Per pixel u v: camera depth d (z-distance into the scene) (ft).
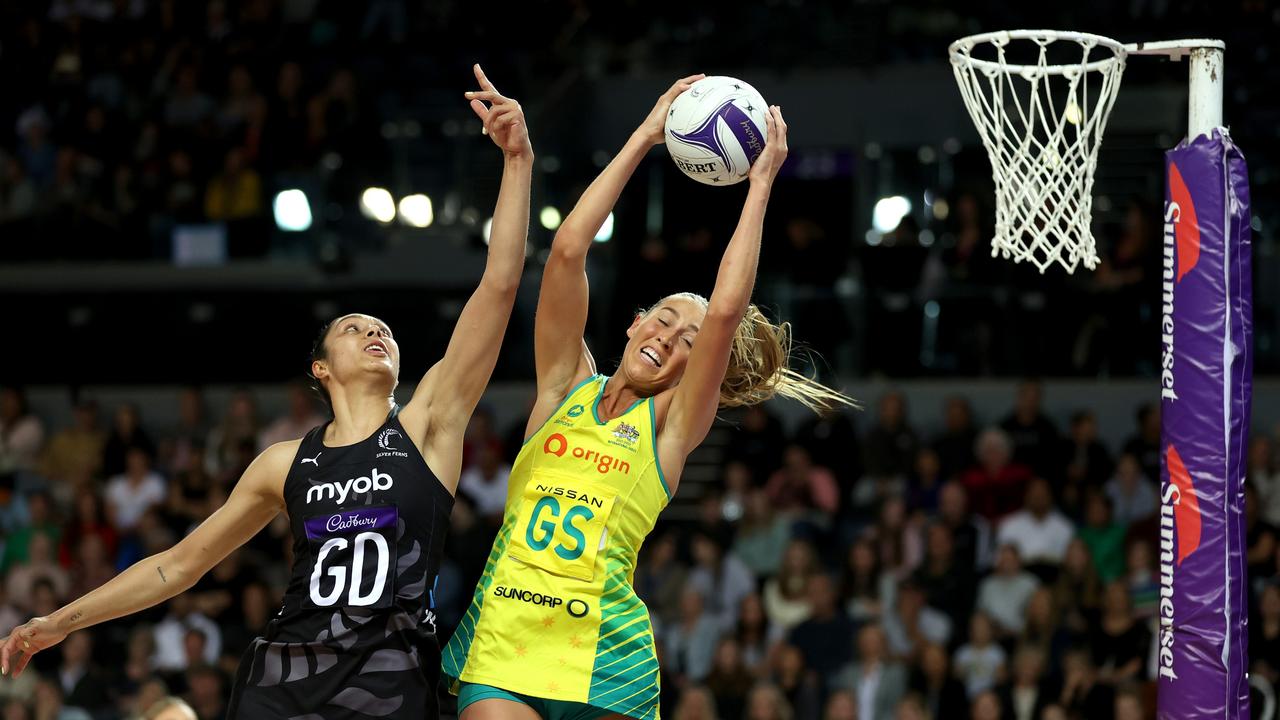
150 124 66.23
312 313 61.11
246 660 17.63
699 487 55.06
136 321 62.95
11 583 49.32
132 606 18.35
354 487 17.66
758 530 47.42
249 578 46.47
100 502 52.11
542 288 19.22
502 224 18.53
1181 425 19.19
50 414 63.00
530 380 59.36
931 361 55.16
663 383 18.65
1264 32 60.34
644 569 46.16
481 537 47.55
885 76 67.87
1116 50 20.65
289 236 62.28
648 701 17.89
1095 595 42.09
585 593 17.71
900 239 55.62
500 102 18.48
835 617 41.96
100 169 65.36
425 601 17.69
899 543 44.78
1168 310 19.52
